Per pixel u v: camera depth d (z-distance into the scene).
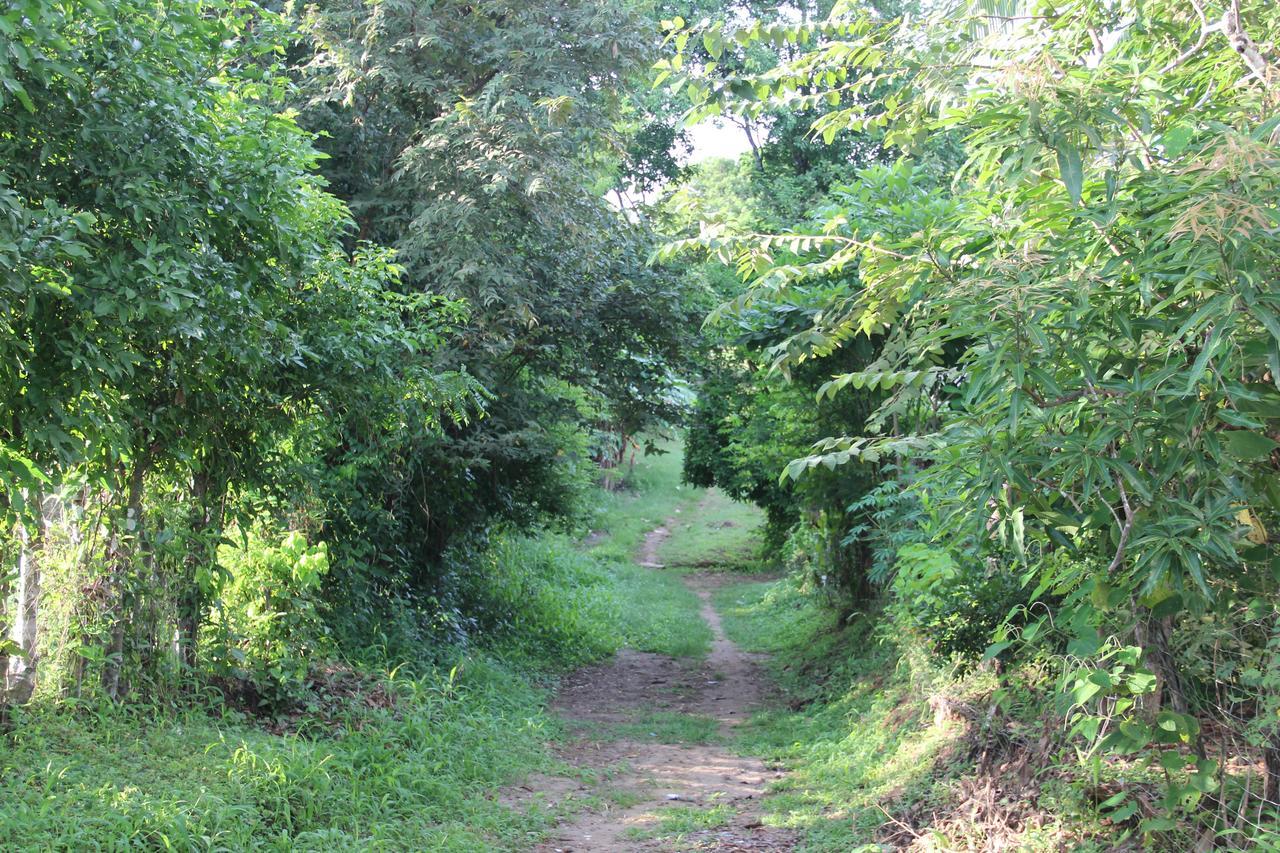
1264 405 3.27
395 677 9.30
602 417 14.98
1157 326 3.39
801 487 12.24
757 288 5.08
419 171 10.01
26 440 4.75
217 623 7.35
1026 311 3.39
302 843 5.26
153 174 4.86
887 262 4.53
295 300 6.82
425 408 8.52
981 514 3.71
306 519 8.61
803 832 6.38
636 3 12.78
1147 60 4.53
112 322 4.65
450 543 13.09
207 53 5.44
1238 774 4.25
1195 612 3.70
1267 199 2.99
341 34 10.50
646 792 7.72
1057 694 4.30
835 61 5.02
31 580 6.21
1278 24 4.06
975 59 4.53
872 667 10.66
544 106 9.65
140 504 6.56
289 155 5.74
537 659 13.78
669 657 15.40
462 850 5.74
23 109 4.47
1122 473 3.34
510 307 10.27
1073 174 3.41
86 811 4.75
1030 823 4.85
